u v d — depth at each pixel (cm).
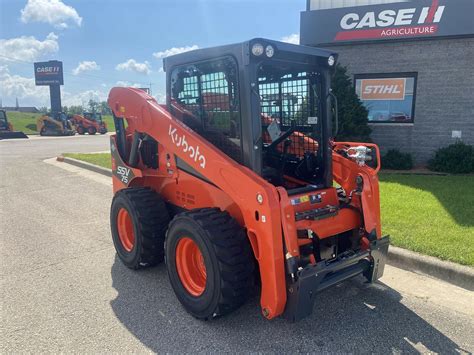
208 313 332
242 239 325
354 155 394
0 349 306
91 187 934
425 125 1012
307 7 1106
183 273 363
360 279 416
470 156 902
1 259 489
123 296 391
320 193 369
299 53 341
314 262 327
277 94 389
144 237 421
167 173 425
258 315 352
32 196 840
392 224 522
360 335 320
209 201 376
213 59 351
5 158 1512
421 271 424
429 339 313
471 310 354
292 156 411
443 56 966
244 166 333
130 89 459
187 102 399
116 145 514
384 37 998
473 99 957
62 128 3316
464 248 438
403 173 921
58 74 4197
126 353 302
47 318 351
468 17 920
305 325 336
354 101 970
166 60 411
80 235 580
